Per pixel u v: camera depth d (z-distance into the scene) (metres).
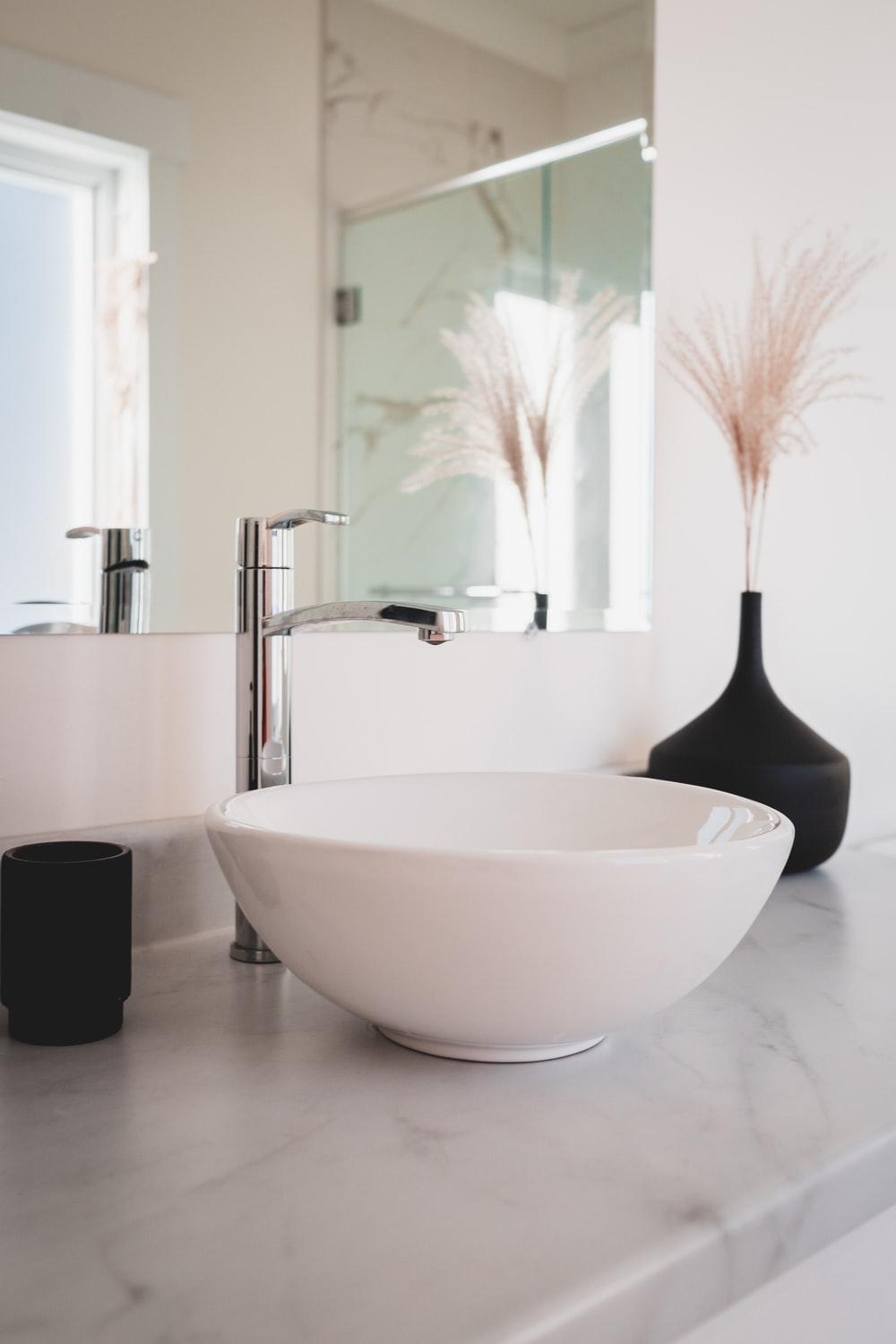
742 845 0.63
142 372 0.98
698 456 1.51
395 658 1.17
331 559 1.12
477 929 0.59
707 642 1.53
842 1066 0.69
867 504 1.82
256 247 1.06
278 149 1.08
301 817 0.85
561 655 1.34
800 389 1.50
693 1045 0.72
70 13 0.93
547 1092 0.64
